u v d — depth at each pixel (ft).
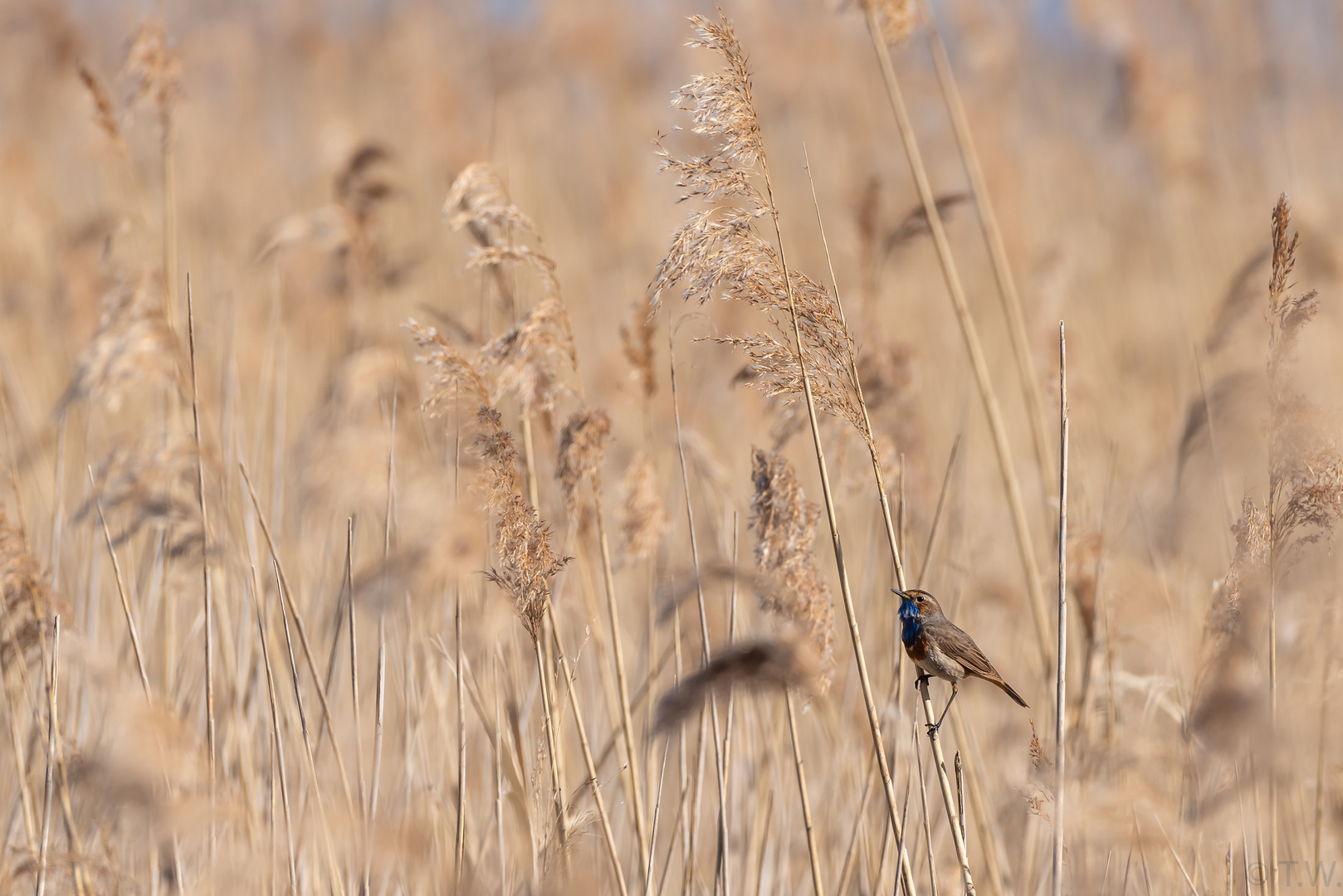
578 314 69.72
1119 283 82.79
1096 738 31.40
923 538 40.81
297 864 28.48
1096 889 26.07
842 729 34.65
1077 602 34.14
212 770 27.30
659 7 103.19
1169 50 95.09
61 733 29.32
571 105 103.45
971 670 26.78
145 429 37.14
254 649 33.91
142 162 86.94
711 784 33.58
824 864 32.99
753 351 23.30
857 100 100.32
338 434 35.04
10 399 44.09
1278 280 25.23
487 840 29.45
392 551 30.01
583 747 26.50
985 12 95.09
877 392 39.29
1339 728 27.25
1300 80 101.40
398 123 99.55
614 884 28.81
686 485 28.30
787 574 25.17
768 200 23.77
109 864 27.17
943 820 34.14
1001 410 62.59
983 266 81.15
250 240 80.43
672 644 32.78
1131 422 62.54
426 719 34.71
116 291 38.09
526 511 25.41
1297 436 24.89
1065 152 99.30
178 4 108.17
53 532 35.88
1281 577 25.18
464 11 107.45
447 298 69.67
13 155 77.36
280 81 111.96
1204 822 25.48
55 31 88.74
